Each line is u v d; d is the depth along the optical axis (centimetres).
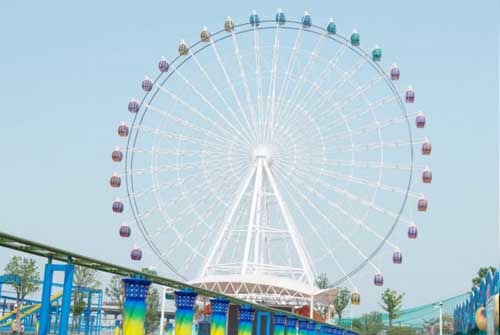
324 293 6775
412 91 6469
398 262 6197
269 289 6538
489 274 4322
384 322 12825
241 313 3891
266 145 6619
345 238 6328
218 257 6500
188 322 3045
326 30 6619
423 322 12962
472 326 5722
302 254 6494
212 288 6562
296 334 4947
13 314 7981
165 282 2867
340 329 6612
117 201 6412
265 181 6606
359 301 6175
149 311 10144
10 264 7931
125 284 2511
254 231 6531
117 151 6581
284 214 6506
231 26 6762
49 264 2297
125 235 6341
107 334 9288
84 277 7956
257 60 6725
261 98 6706
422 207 6328
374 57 6500
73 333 7744
